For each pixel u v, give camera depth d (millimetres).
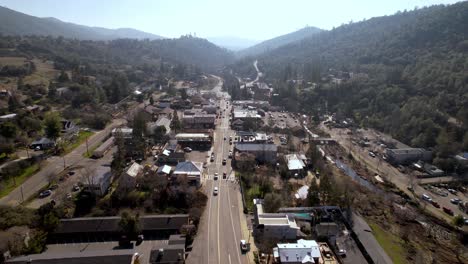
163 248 64062
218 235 75000
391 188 107375
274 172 112125
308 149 130625
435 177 116438
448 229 85188
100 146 121688
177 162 114188
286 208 84812
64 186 90750
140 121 128875
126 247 68938
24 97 167750
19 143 118812
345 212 85062
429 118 140375
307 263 63594
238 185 100125
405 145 139625
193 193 88812
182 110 195500
